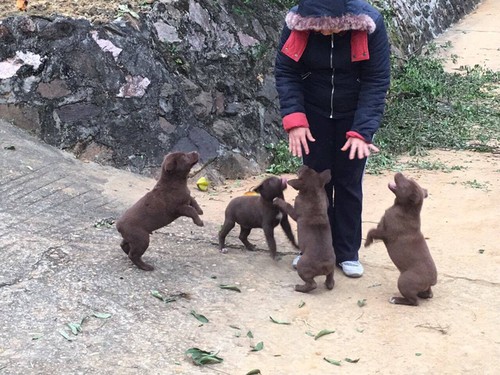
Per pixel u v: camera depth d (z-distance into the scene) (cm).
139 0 521
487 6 1309
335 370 245
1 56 457
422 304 298
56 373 230
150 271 312
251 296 299
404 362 251
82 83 466
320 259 299
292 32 296
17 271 299
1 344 246
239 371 240
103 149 460
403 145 587
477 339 268
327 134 314
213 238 367
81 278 298
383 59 294
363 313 289
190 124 495
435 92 720
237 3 586
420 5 1069
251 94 546
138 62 484
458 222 402
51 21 467
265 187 323
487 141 613
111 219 373
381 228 298
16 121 453
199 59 523
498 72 873
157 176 466
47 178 408
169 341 256
